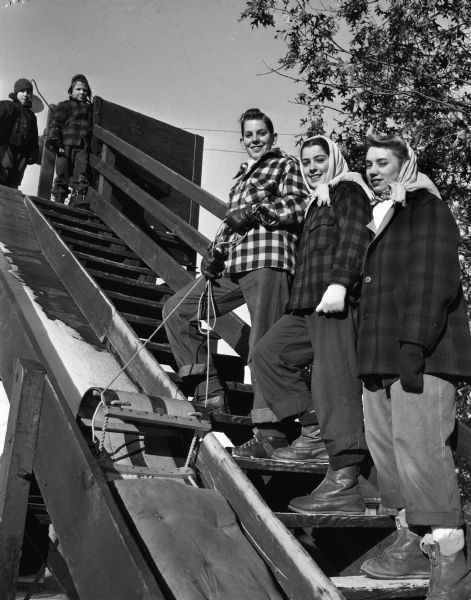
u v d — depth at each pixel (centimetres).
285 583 250
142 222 704
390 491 271
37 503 446
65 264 458
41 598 473
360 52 788
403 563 268
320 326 307
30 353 326
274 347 326
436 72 781
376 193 289
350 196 311
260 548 265
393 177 281
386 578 268
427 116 768
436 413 245
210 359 387
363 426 300
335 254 307
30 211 555
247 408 428
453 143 720
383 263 269
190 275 491
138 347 358
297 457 327
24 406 289
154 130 757
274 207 349
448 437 247
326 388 301
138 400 298
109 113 723
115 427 301
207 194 472
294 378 328
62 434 279
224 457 293
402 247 267
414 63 777
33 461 287
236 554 252
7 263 454
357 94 776
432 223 256
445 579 241
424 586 260
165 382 332
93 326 402
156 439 314
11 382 337
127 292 559
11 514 277
